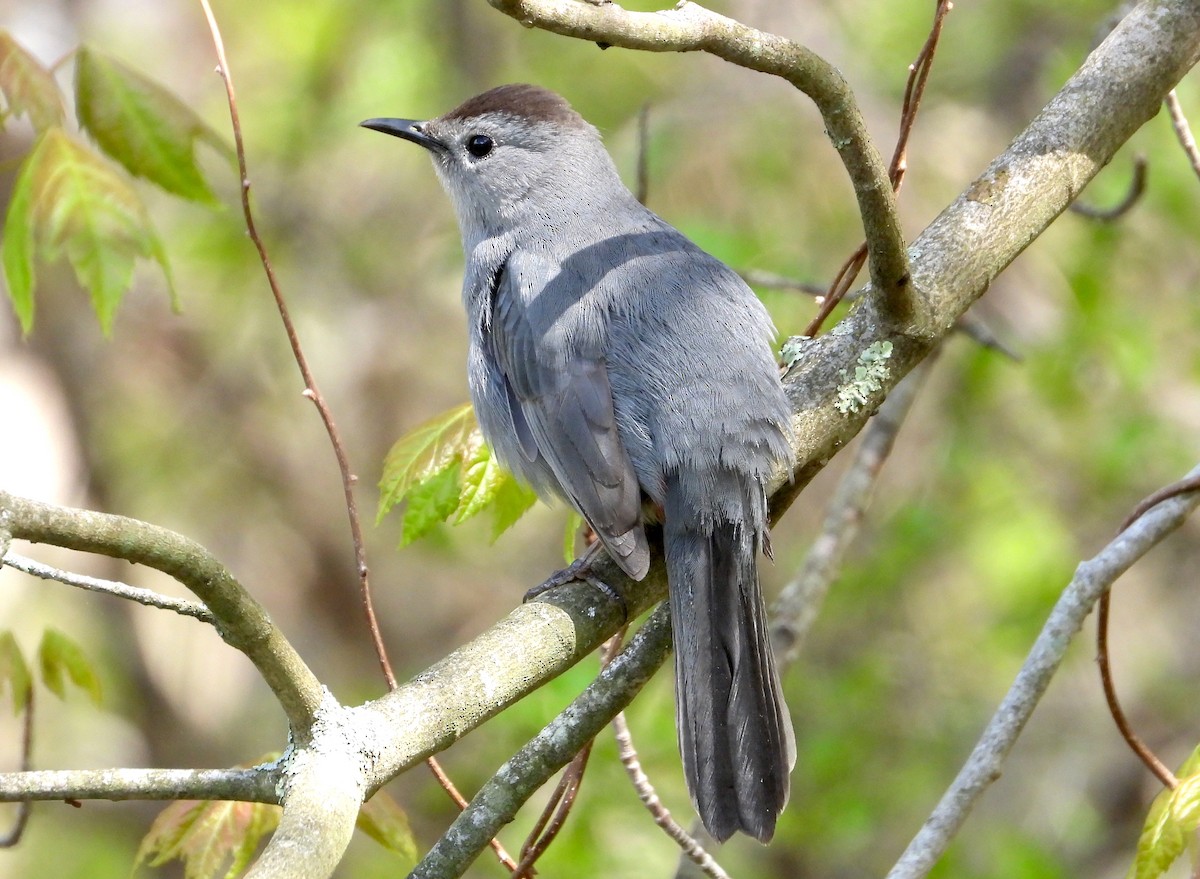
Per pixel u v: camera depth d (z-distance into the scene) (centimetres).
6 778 445
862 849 1239
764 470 601
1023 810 1328
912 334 585
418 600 1502
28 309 700
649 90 1401
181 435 1448
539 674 529
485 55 1510
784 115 1320
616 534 595
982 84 1377
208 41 1518
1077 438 1357
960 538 1372
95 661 1233
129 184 703
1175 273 1355
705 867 594
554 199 746
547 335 660
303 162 1513
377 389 1488
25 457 1212
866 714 1249
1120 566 573
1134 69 606
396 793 1352
